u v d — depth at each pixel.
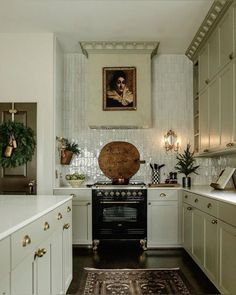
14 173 4.35
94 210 4.44
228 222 2.56
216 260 2.86
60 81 4.84
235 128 3.11
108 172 5.02
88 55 4.80
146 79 4.78
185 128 5.08
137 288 3.02
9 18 3.94
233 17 3.16
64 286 2.74
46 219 2.13
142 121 4.76
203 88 4.32
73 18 3.94
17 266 1.55
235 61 3.10
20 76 4.41
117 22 4.04
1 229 1.44
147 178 5.02
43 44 4.42
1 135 3.72
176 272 3.47
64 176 4.99
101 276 3.35
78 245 4.51
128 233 4.42
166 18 3.92
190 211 3.88
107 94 4.77
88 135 5.06
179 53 5.09
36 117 4.38
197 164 5.00
